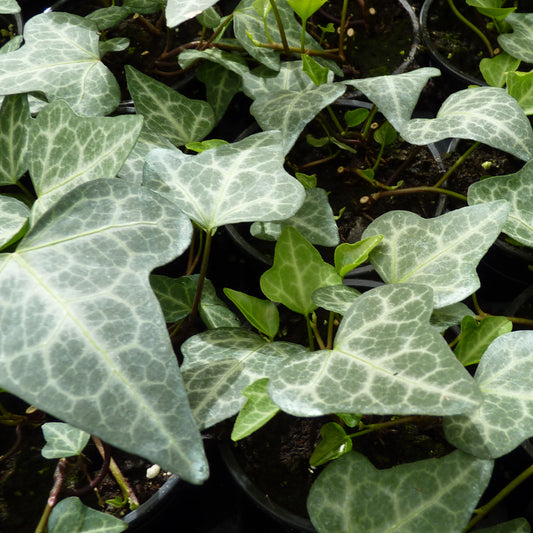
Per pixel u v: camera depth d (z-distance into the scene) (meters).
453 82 0.35
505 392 0.22
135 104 0.31
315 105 0.28
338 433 0.24
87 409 0.19
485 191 0.26
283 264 0.25
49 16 0.32
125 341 0.20
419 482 0.21
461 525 0.21
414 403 0.20
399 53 0.36
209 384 0.23
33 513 0.25
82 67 0.30
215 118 0.32
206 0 0.28
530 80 0.29
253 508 0.28
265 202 0.24
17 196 0.28
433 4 0.37
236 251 0.33
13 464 0.27
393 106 0.27
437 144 0.34
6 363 0.20
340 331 0.23
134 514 0.25
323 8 0.37
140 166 0.27
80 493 0.25
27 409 0.27
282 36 0.32
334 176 0.32
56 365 0.20
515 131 0.26
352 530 0.21
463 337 0.24
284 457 0.26
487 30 0.36
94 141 0.24
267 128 0.28
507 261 0.30
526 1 0.38
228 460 0.26
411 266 0.25
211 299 0.27
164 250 0.21
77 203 0.22
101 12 0.33
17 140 0.26
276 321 0.25
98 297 0.20
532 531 0.26
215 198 0.24
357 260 0.25
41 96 0.30
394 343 0.22
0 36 0.38
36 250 0.21
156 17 0.38
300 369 0.22
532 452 0.25
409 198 0.31
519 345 0.23
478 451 0.21
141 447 0.19
